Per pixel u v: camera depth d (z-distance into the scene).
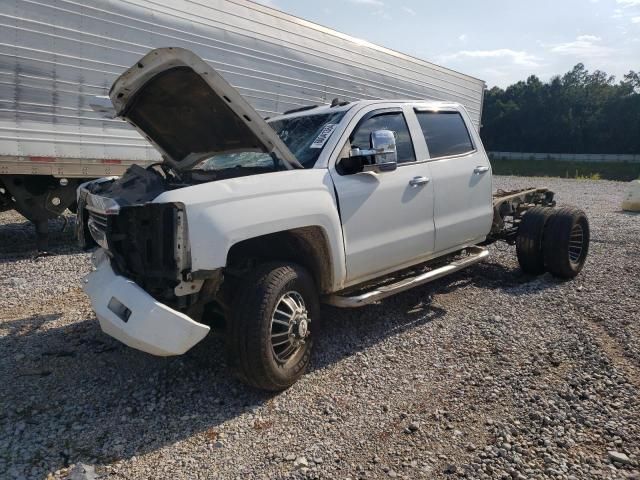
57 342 4.16
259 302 3.17
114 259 3.25
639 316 4.53
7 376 3.59
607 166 49.41
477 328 4.39
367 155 3.79
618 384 3.36
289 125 4.49
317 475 2.57
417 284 4.43
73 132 7.18
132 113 3.88
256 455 2.75
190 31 8.16
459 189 4.96
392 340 4.20
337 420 3.07
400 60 12.65
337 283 3.82
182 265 2.93
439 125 5.01
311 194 3.56
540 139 65.94
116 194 3.34
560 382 3.41
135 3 7.56
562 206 5.95
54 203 7.67
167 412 3.18
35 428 2.98
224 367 3.75
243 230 3.10
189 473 2.61
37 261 6.82
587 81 75.50
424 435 2.89
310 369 3.72
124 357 3.90
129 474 2.60
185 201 2.94
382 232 4.14
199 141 4.10
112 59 7.37
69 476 2.55
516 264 6.62
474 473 2.54
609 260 6.76
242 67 8.89
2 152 6.55
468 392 3.33
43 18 6.73
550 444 2.75
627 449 2.69
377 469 2.61
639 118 59.41
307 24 10.31
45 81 6.83
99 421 3.07
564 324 4.41
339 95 10.83
